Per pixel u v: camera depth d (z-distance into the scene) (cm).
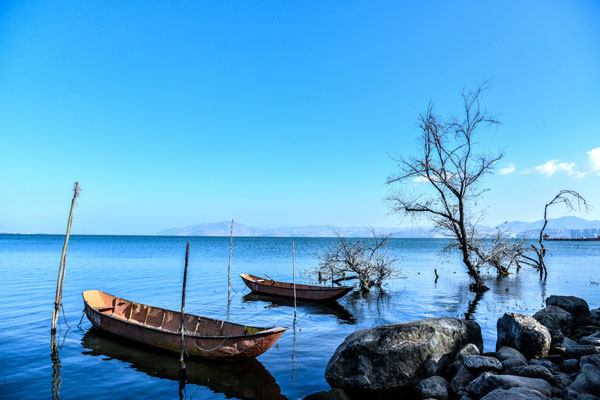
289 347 1227
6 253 5831
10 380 935
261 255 5981
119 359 1098
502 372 848
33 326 1437
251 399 842
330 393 820
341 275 2755
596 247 10075
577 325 1328
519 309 1803
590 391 675
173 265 3978
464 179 2264
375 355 893
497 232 3003
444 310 1805
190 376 975
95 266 3788
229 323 1175
